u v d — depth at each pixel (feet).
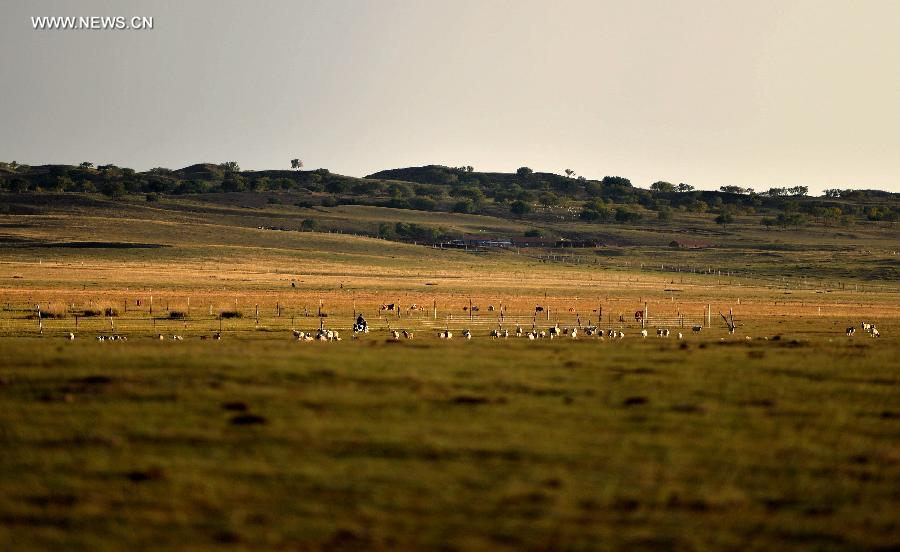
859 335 520.01
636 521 132.26
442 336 471.21
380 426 173.27
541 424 178.70
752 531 129.70
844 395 211.20
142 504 135.64
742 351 281.33
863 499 142.92
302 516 131.85
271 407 184.75
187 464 151.94
